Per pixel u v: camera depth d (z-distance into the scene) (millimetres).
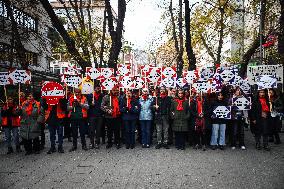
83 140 11469
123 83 13086
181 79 13680
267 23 20078
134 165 8977
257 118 11195
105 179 7605
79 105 11305
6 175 8062
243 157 9969
